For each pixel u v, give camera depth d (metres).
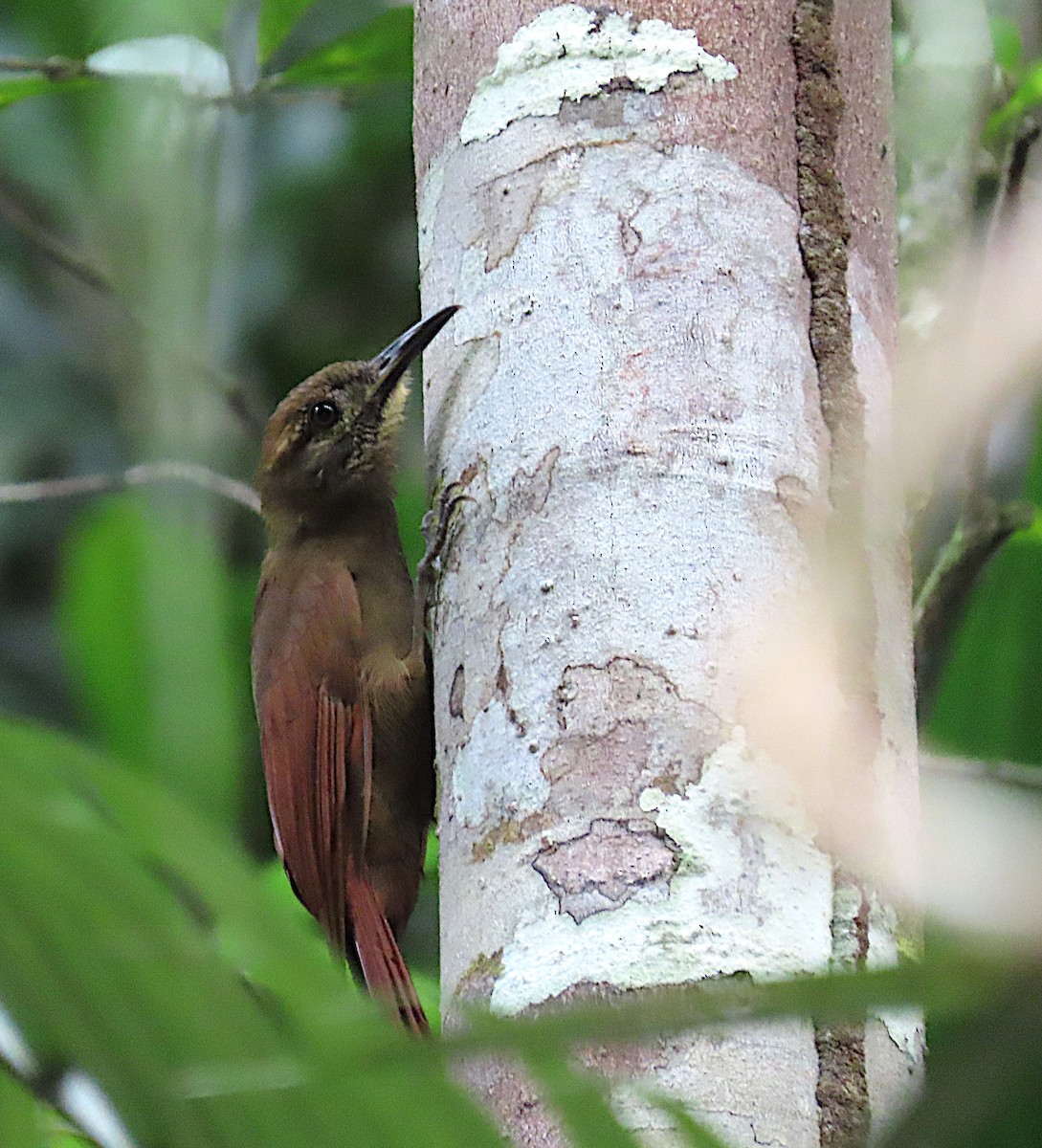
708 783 4.96
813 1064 4.65
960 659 7.93
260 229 13.84
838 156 5.93
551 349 5.69
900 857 5.15
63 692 12.57
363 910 7.88
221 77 9.88
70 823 2.27
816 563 5.35
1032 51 10.37
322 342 13.82
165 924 2.29
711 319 5.58
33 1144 3.32
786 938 4.80
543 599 5.36
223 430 11.83
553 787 5.10
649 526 5.32
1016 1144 3.91
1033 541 8.02
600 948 4.82
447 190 6.27
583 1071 2.70
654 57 5.91
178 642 8.75
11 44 11.66
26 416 13.26
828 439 5.56
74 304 13.46
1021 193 7.83
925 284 9.05
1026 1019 2.02
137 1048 2.29
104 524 8.95
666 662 5.13
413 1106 2.28
